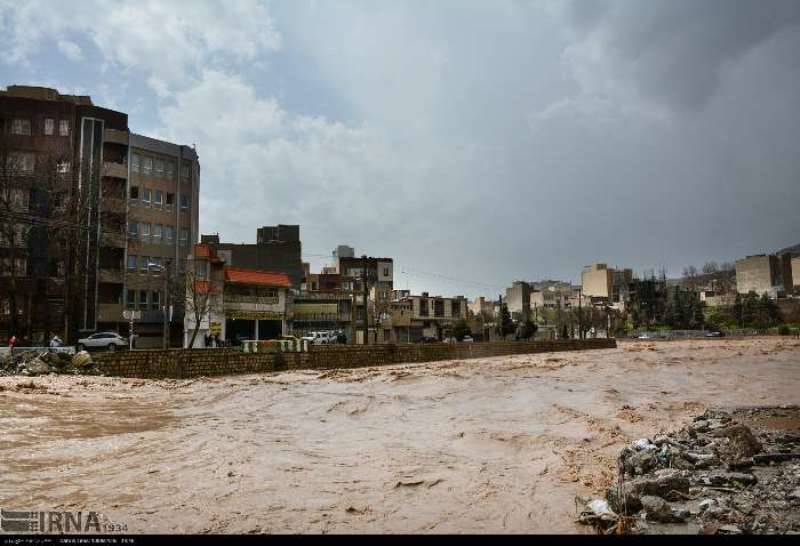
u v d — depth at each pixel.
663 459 11.10
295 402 22.45
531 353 70.25
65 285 49.78
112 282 58.34
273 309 66.31
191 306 56.00
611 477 10.70
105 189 56.06
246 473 11.16
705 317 141.25
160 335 61.25
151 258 62.59
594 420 17.73
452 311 104.44
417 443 14.45
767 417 17.19
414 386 28.47
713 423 16.00
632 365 42.53
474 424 17.36
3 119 57.19
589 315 126.50
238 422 17.64
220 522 8.41
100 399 22.20
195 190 68.75
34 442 13.88
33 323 51.16
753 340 94.00
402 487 10.28
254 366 37.59
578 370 38.44
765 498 8.30
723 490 8.81
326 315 81.56
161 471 11.28
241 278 63.59
